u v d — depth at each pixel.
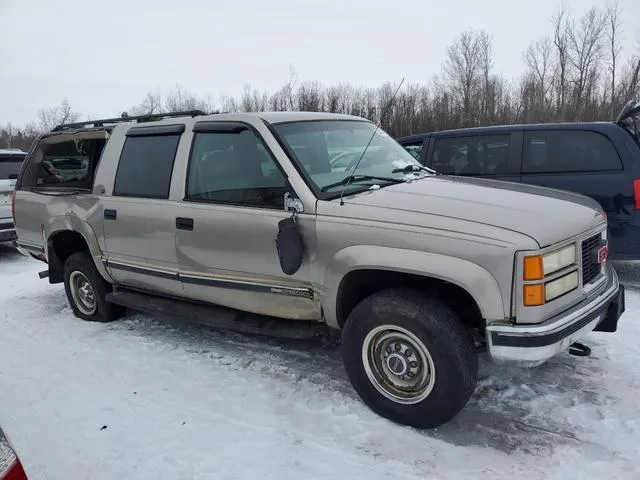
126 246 4.70
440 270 3.01
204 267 4.13
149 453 3.21
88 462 3.15
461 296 3.33
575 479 2.84
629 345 4.34
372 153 4.23
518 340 2.90
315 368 4.21
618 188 5.64
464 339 3.11
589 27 34.62
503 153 6.32
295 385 3.96
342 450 3.16
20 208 5.90
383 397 3.41
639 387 3.71
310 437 3.31
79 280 5.52
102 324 5.44
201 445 3.26
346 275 3.39
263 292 3.84
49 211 5.46
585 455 3.03
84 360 4.57
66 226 5.27
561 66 35.59
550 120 32.66
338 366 4.23
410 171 4.23
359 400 3.70
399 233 3.16
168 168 4.36
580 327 3.07
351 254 3.30
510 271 2.88
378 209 3.32
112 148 4.87
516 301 2.90
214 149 4.05
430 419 3.24
